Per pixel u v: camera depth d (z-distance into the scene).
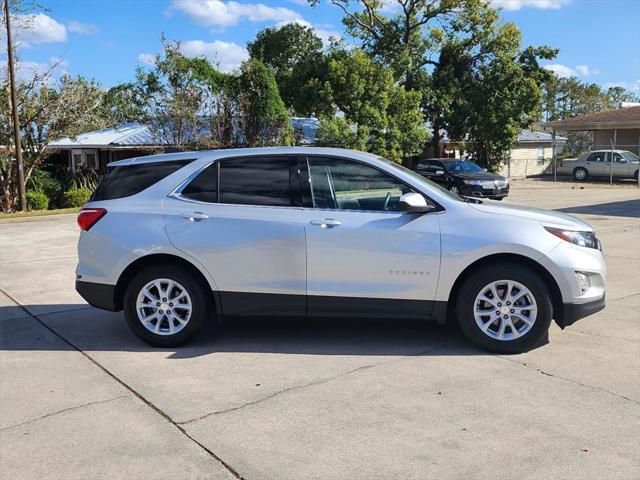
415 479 3.19
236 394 4.34
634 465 3.30
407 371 4.74
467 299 5.11
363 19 32.28
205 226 5.28
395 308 5.18
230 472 3.28
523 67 31.61
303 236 5.16
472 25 31.08
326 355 5.16
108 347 5.48
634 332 5.72
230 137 23.69
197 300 5.35
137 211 5.39
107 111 27.86
